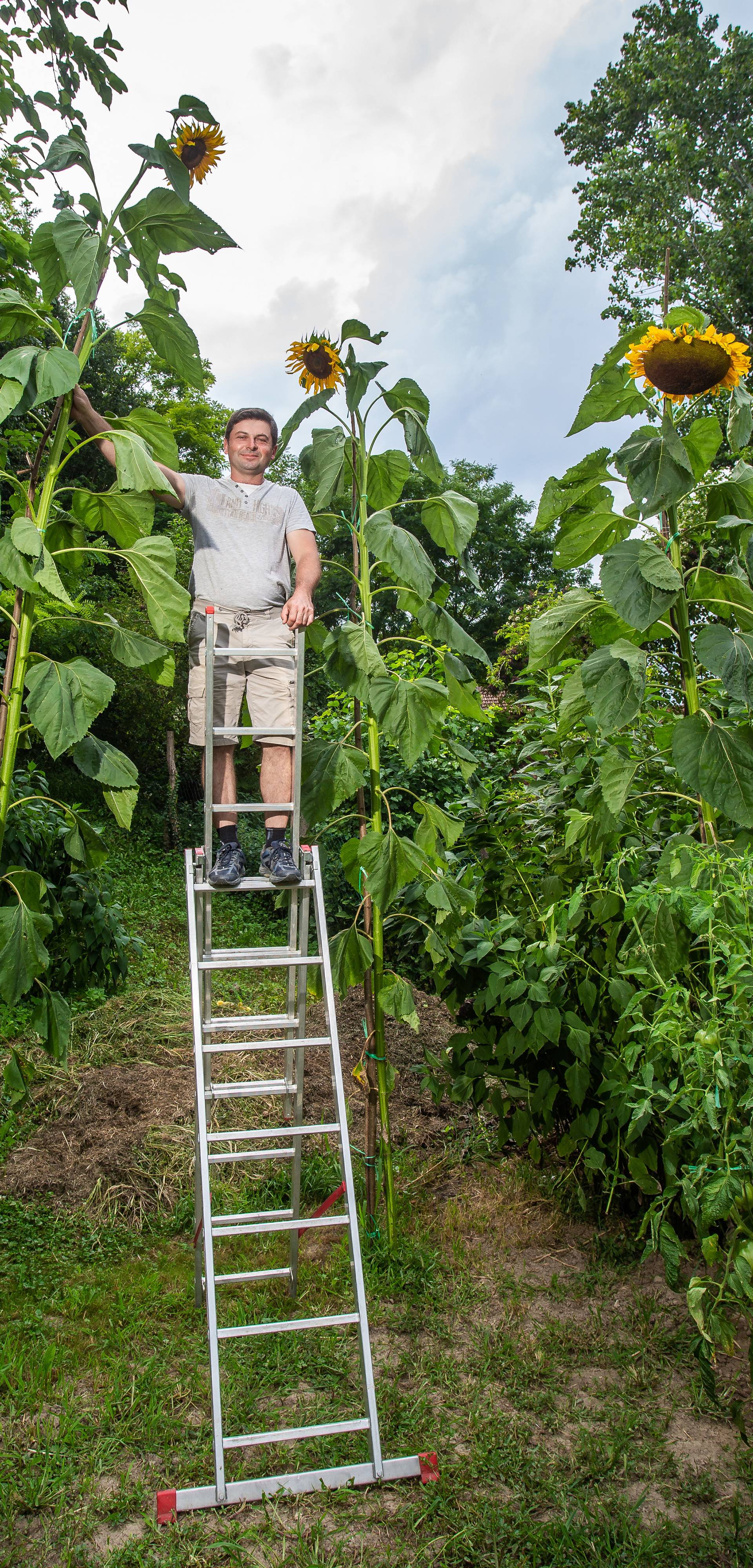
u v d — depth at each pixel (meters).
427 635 3.96
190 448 25.75
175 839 13.96
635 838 3.65
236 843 3.20
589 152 20.66
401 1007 3.73
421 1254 3.68
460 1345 3.21
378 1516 2.44
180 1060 5.64
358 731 4.82
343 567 3.97
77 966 5.84
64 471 16.92
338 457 4.02
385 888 3.67
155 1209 4.12
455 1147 4.71
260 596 3.32
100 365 20.69
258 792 16.58
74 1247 3.80
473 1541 2.35
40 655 3.05
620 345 3.25
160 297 3.24
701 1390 2.89
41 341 3.13
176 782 15.95
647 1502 2.51
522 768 4.90
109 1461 2.60
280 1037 6.16
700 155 18.84
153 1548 2.32
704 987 3.03
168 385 25.66
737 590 3.39
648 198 18.91
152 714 14.52
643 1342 3.17
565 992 3.75
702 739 3.12
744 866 2.58
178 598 3.12
